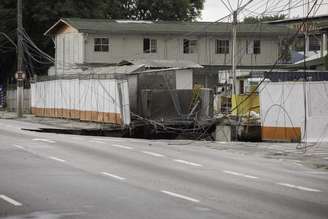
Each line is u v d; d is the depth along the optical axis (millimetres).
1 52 77438
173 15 90250
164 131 40000
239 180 17672
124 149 26016
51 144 27297
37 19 75938
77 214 12211
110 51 68562
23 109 64438
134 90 42438
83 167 19812
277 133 32500
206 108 42188
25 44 75938
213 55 71250
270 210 13000
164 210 12742
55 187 15633
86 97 47344
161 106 41531
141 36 69438
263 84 33062
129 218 11867
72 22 69375
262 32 71625
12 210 12602
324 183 17547
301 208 13352
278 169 20828
